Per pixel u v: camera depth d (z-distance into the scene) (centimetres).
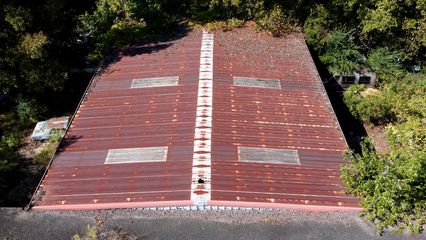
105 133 1570
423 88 2128
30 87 2014
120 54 2100
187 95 1750
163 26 2277
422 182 1273
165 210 1276
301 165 1429
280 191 1320
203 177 1348
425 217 1249
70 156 1471
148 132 1559
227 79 1862
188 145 1485
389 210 1247
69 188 1341
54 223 1244
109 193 1312
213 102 1703
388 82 2405
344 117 2219
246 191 1309
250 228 1221
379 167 1274
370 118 2208
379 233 1213
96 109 1708
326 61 2436
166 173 1370
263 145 1505
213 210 1275
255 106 1709
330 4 2466
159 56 2053
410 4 2291
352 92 2302
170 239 1185
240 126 1589
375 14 2322
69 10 2109
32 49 1830
